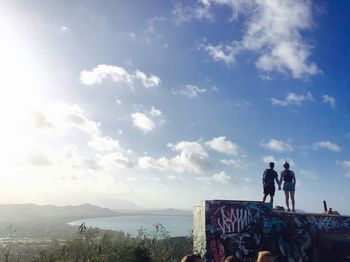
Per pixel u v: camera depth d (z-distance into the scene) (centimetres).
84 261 2775
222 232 1508
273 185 1738
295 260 1518
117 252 2705
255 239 1519
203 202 1570
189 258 544
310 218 1564
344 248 1543
